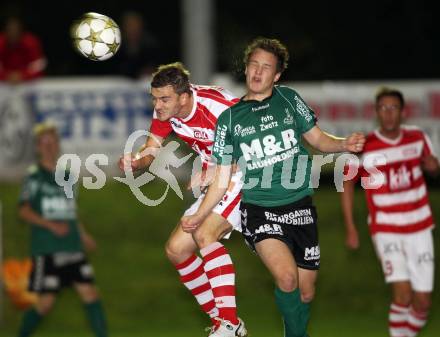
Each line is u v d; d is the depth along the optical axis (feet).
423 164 91.81
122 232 140.67
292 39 207.82
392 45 210.18
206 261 73.15
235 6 215.72
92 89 152.15
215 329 72.64
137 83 152.56
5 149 152.15
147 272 130.21
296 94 72.95
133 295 124.36
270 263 70.59
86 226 141.79
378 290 125.59
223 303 72.43
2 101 151.84
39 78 154.81
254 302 122.31
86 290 100.07
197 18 140.26
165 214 145.59
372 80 207.41
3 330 112.98
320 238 136.77
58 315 118.93
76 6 222.89
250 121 71.46
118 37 76.07
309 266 73.51
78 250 99.91
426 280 90.74
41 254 99.04
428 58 209.15
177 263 76.38
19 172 152.15
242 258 132.16
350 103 149.18
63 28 220.43
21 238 138.51
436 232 136.05
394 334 93.35
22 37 153.89
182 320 118.11
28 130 151.53
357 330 110.42
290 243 72.02
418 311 91.81
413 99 148.66
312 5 215.51
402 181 90.68
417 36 210.38
